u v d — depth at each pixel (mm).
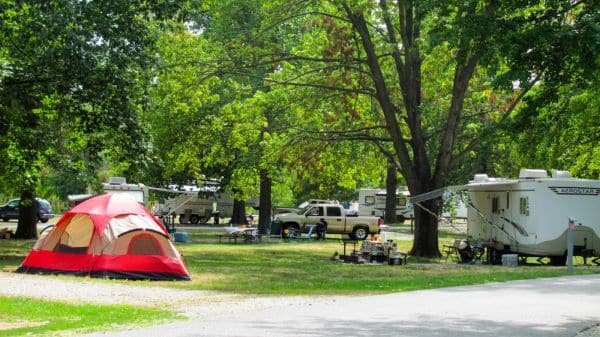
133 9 21859
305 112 29984
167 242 18547
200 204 57594
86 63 20812
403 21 28375
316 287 16875
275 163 34344
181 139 29578
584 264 25844
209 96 28672
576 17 11586
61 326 10398
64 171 25359
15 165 24188
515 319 11750
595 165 31594
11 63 21109
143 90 23250
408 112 29062
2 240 32781
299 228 39938
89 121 22656
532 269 22938
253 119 29688
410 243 36531
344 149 31625
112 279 17656
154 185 45219
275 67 35156
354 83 29719
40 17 20406
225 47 28438
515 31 11227
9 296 13922
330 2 27203
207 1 24688
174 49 27719
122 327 10430
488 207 28391
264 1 28984
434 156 41469
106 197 19453
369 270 22094
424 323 11188
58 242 18859
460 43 11812
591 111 21250
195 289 16156
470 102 30797
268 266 23078
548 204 24844
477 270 22422
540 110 12867
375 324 11008
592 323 11398
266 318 11562
